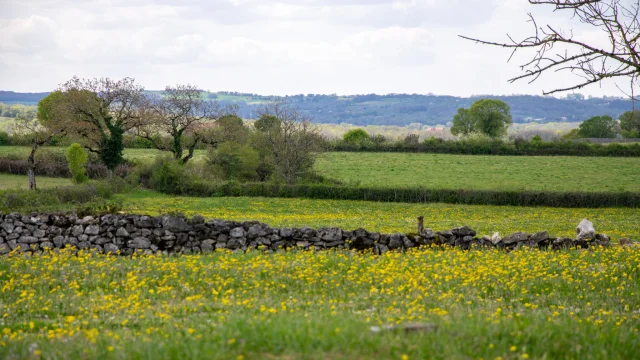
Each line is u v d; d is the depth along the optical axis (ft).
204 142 320.50
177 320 46.47
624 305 55.21
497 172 351.25
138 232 87.51
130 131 321.93
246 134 321.73
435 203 242.37
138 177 271.28
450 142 433.48
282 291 59.82
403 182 311.47
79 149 264.72
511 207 234.17
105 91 299.17
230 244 87.76
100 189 222.07
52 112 311.47
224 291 59.26
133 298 55.06
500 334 38.29
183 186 255.09
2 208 142.61
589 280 65.26
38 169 298.97
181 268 68.28
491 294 59.52
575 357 35.78
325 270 68.74
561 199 236.43
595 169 359.05
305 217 197.67
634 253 82.33
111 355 35.12
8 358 35.81
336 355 33.83
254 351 34.60
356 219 192.34
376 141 449.06
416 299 53.47
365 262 73.82
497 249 90.27
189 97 316.40
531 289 62.03
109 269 69.05
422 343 35.29
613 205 234.79
